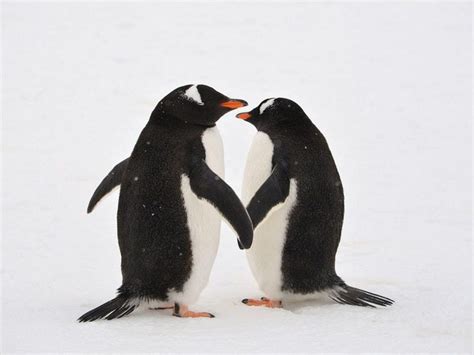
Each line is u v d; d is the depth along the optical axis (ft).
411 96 137.18
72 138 112.16
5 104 128.47
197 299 52.13
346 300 55.77
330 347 45.62
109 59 158.92
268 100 58.85
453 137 115.14
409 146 110.63
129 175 51.96
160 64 156.15
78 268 65.05
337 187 56.70
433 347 46.03
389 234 76.13
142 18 193.16
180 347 45.03
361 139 113.91
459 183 94.84
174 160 50.39
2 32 177.06
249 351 44.55
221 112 51.42
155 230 50.24
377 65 157.17
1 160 100.63
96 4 205.05
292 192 54.95
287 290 56.13
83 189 90.27
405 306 54.34
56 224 77.97
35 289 59.06
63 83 141.59
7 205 83.61
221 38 176.76
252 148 57.77
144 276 50.80
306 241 55.21
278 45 171.53
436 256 69.21
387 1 207.41
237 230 48.44
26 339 46.16
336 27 185.88
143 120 122.21
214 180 49.39
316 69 153.79
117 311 50.65
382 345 46.14
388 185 93.86
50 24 185.26
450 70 154.10
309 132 57.06
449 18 192.03
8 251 69.21
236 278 63.31
